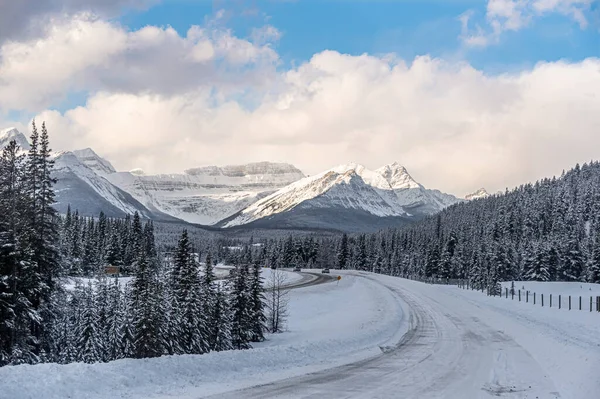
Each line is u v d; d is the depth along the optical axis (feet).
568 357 70.59
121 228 397.80
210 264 131.23
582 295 226.79
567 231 418.31
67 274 130.52
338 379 58.08
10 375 44.04
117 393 46.24
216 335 123.54
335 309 214.07
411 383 57.06
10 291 100.73
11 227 104.53
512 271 336.49
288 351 69.97
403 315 142.10
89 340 124.26
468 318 133.08
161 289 118.52
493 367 67.92
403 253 541.75
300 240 641.40
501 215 491.31
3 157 114.42
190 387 50.60
